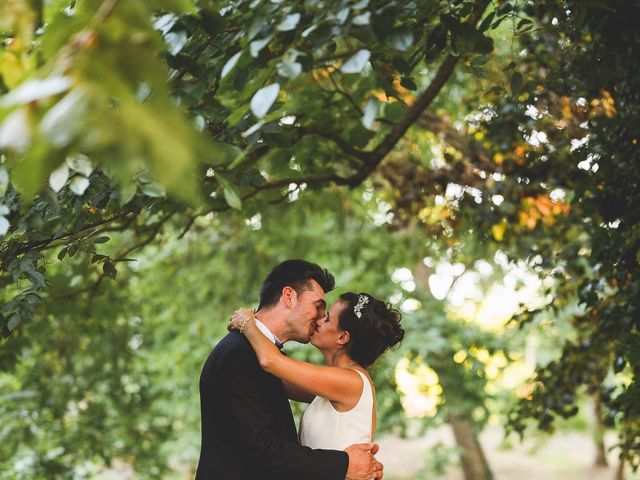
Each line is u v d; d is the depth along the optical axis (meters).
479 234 5.07
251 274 9.06
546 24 3.79
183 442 9.51
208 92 2.92
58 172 1.84
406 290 9.14
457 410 8.62
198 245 8.78
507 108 4.32
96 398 8.32
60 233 3.12
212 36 2.41
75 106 0.88
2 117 0.89
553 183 4.51
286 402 3.14
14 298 3.23
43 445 7.48
